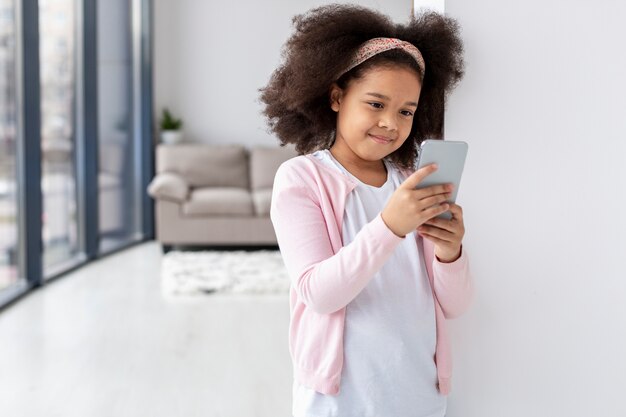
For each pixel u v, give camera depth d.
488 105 1.47
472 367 1.53
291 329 1.22
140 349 3.51
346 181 1.22
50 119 5.04
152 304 4.42
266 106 1.41
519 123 1.48
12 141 4.36
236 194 6.64
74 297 4.57
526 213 1.50
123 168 6.72
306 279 1.12
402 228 1.07
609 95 1.48
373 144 1.18
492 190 1.49
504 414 1.54
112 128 6.38
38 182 4.59
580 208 1.50
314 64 1.21
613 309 1.52
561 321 1.52
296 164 1.23
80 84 5.64
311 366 1.17
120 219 6.66
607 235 1.51
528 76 1.47
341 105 1.24
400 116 1.18
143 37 7.20
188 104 7.74
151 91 7.25
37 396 2.89
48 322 3.98
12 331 3.79
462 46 1.37
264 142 7.84
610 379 1.54
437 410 1.22
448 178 1.09
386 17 1.26
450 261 1.20
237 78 7.76
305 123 1.37
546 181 1.49
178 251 6.45
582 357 1.54
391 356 1.16
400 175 1.31
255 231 6.44
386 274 1.19
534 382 1.54
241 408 2.77
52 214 5.17
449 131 1.47
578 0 1.46
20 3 4.33
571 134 1.49
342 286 1.08
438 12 1.45
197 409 2.76
